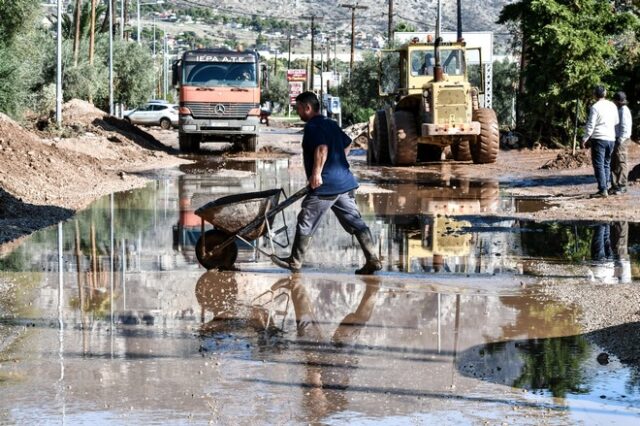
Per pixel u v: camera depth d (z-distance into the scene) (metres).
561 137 42.06
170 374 9.02
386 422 7.73
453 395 8.40
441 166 34.50
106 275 13.80
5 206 19.44
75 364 9.34
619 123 22.98
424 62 34.22
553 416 7.84
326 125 13.62
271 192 13.98
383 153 35.97
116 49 78.19
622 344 9.88
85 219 19.69
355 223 13.84
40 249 15.95
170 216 20.19
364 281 13.42
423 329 10.74
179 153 43.25
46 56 57.38
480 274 13.84
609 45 39.97
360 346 10.06
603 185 22.77
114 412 7.95
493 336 10.40
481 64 36.06
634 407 8.06
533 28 40.47
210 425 7.65
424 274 13.89
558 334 10.43
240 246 16.58
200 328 10.84
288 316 11.43
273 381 8.82
